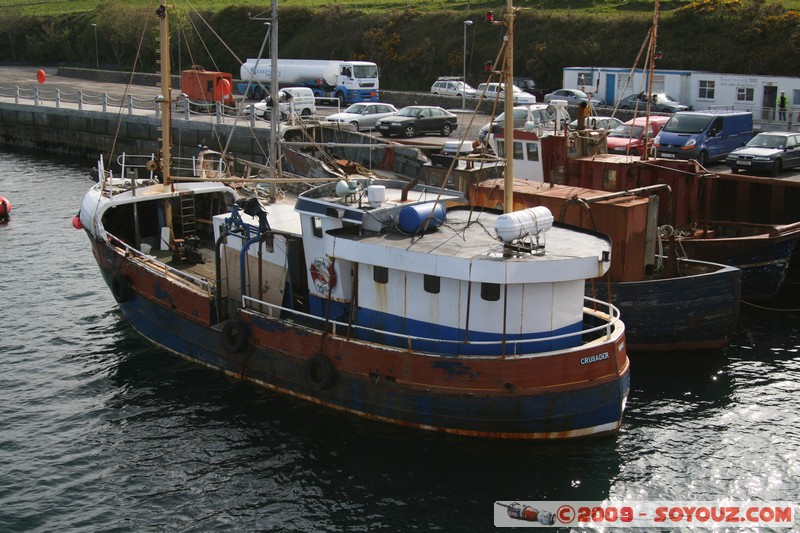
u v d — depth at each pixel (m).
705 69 56.25
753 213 28.98
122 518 13.97
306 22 80.62
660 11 63.44
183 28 75.06
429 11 75.06
